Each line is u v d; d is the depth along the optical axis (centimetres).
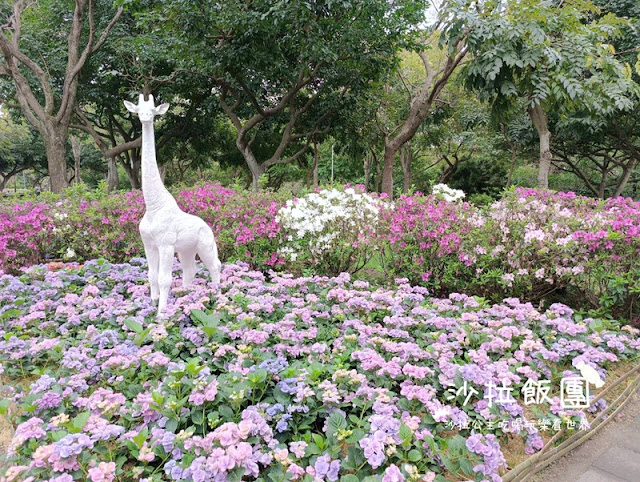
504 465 237
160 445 228
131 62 1420
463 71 762
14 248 653
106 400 254
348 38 1048
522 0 661
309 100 1393
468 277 546
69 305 415
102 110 1803
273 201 663
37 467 214
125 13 1466
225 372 305
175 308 377
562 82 683
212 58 1098
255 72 1254
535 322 387
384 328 364
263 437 235
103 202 700
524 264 498
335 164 2450
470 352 323
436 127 1891
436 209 560
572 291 524
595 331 382
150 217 398
